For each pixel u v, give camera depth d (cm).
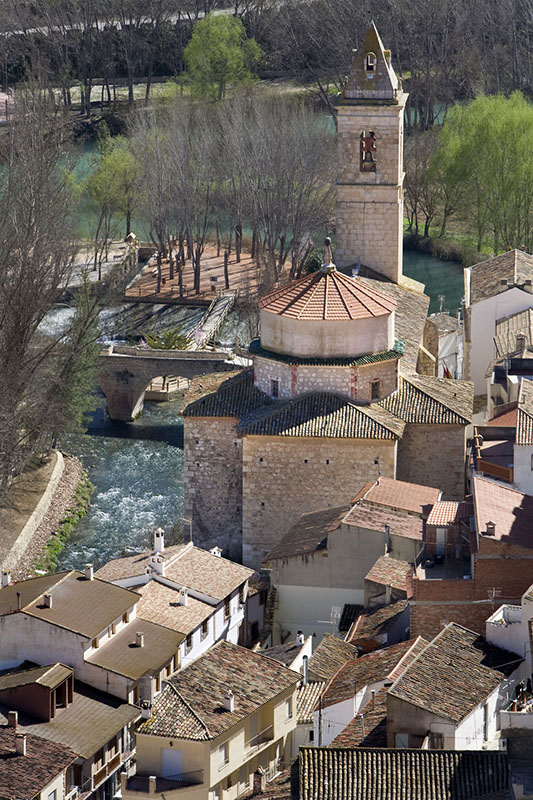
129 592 11125
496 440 11838
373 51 14475
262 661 9831
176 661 10900
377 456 12500
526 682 8975
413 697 8594
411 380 13162
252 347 13300
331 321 12650
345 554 11412
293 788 8206
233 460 13150
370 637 10400
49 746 9700
